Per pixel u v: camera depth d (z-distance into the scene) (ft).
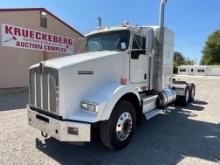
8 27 39.78
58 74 11.96
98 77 13.92
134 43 16.90
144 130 18.52
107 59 14.49
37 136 16.24
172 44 23.61
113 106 13.03
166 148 14.64
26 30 42.45
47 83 12.71
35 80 13.65
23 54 43.96
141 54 17.90
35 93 13.75
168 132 18.04
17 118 21.11
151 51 19.02
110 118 13.28
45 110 13.02
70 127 11.87
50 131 12.57
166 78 22.91
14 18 41.47
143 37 18.04
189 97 32.24
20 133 16.80
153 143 15.49
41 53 47.19
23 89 42.65
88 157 13.10
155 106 19.85
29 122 14.29
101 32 18.15
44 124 13.00
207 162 12.73
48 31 48.01
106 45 17.60
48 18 47.78
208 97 39.04
